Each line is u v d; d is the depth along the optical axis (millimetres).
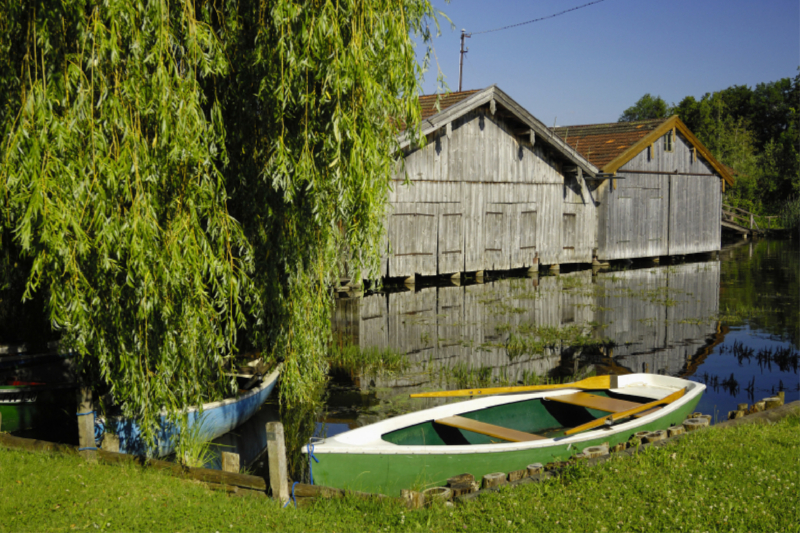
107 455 5426
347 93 5461
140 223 4625
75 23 4547
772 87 69875
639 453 5512
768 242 40531
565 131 29047
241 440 6949
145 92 4734
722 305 16266
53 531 4082
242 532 4098
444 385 8984
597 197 25078
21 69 4660
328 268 7113
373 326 13266
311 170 5512
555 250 23625
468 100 18797
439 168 19531
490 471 5344
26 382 7172
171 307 5086
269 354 7289
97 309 4816
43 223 4266
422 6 6105
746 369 10141
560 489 4730
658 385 7832
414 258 19141
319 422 7453
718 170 30422
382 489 5141
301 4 5238
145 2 4832
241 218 6629
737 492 4629
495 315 14602
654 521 4156
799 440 5879
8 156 4293
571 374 9609
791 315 14977
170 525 4199
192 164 5066
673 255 30844
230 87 5910
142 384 5156
